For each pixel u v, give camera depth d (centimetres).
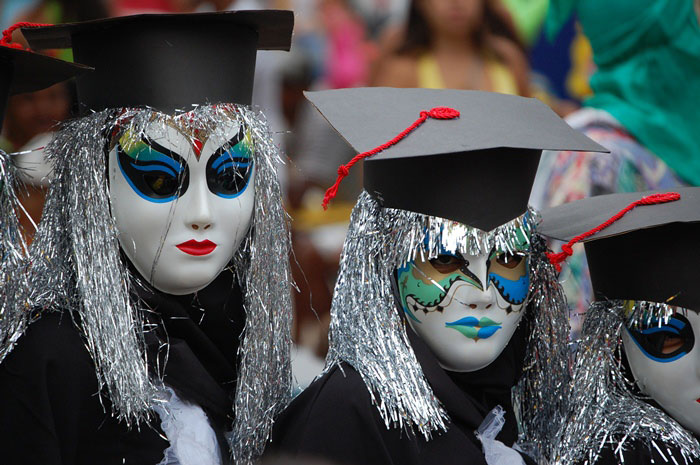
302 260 1293
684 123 1159
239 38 782
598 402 820
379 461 753
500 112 808
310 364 1240
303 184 1366
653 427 803
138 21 749
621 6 1153
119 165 748
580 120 1159
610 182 1113
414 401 760
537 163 818
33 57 715
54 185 761
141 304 762
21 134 1074
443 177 773
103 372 727
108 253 738
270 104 1378
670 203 839
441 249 773
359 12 1412
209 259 758
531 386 851
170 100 753
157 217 745
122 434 731
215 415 780
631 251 817
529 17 1391
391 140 753
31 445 711
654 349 812
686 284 800
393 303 784
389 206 791
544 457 840
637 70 1158
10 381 721
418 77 1364
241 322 807
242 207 770
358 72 1394
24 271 737
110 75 761
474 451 774
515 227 791
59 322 730
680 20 1147
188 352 767
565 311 840
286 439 773
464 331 781
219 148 753
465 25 1359
